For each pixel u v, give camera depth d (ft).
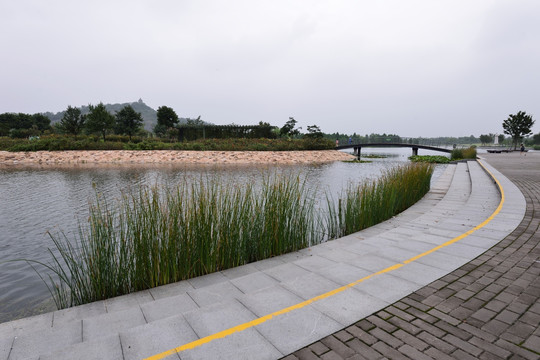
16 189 48.26
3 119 196.95
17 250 21.58
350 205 22.44
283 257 16.39
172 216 14.43
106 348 7.20
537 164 65.77
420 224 19.57
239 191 18.43
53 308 13.79
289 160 110.93
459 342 7.41
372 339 7.56
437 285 10.47
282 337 7.64
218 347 7.23
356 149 183.52
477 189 34.01
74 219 29.71
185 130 157.48
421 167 37.83
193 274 14.49
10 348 8.00
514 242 14.76
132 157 107.45
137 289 13.29
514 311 8.76
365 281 10.84
